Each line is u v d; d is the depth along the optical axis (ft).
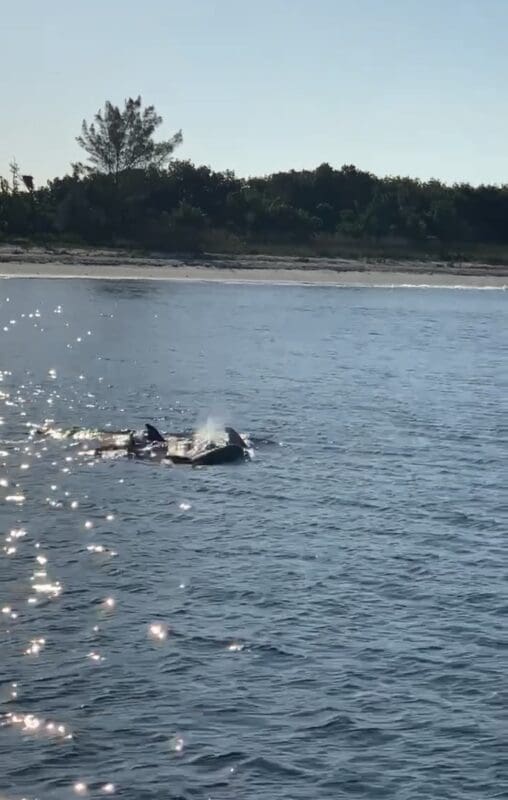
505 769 53.52
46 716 56.90
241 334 227.61
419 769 53.31
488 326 267.59
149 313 257.14
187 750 54.34
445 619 70.85
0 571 76.79
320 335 233.35
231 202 409.90
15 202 371.76
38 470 104.22
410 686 61.41
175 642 65.92
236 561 80.64
